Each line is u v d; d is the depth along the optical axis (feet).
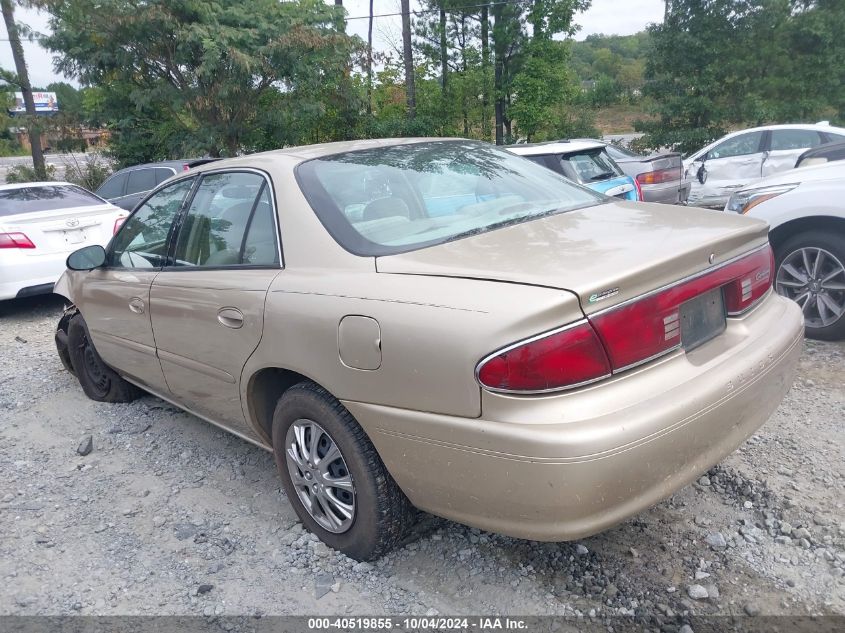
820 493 10.52
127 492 12.12
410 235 9.40
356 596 9.02
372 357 8.16
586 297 7.12
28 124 69.92
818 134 37.35
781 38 73.10
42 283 25.30
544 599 8.73
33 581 9.75
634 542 9.71
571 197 11.02
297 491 10.15
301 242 9.59
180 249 11.98
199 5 56.90
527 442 7.00
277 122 63.41
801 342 9.92
